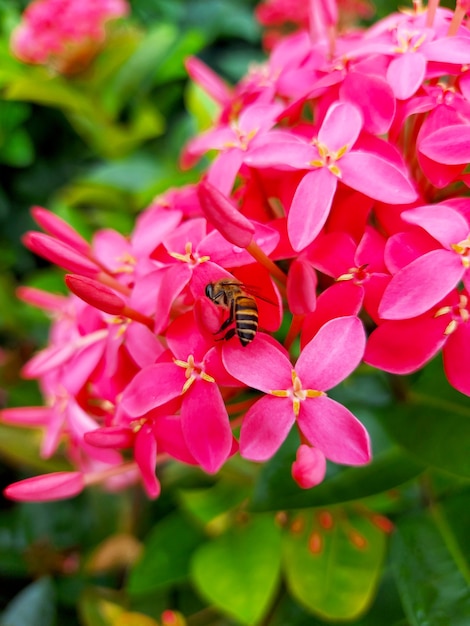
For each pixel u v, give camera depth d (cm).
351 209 11
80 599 18
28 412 14
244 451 10
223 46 33
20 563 20
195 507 17
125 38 22
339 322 10
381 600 16
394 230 10
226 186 11
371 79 11
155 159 23
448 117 11
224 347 10
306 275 10
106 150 24
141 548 18
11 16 27
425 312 10
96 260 13
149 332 11
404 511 16
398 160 11
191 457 10
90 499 20
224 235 10
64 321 15
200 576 16
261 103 12
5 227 30
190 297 11
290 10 25
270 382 10
